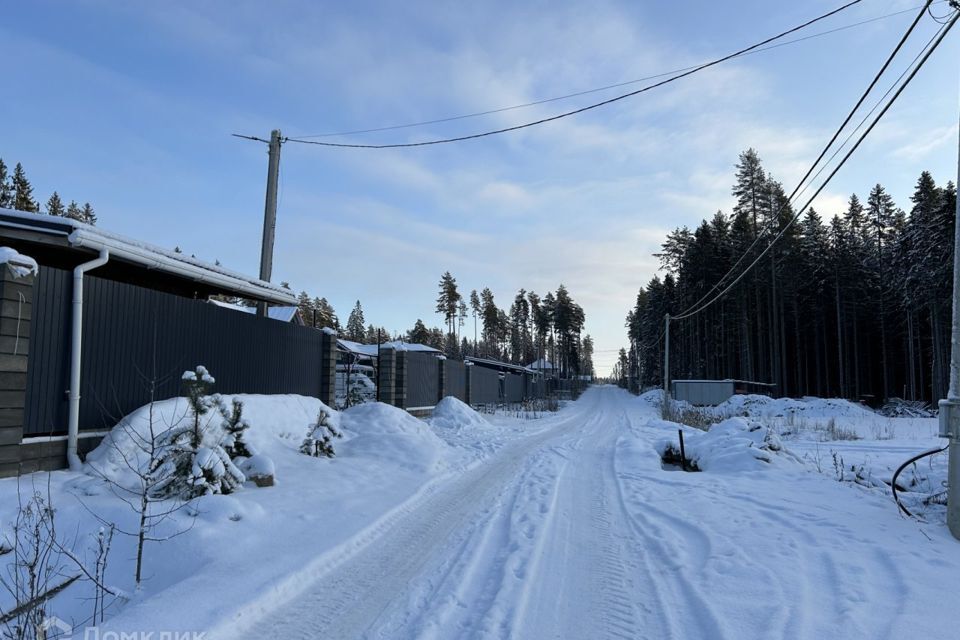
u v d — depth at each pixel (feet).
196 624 12.01
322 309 246.27
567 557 17.69
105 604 14.57
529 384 160.25
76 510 17.85
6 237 23.45
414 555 17.56
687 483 30.09
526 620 12.96
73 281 22.24
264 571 15.15
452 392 83.25
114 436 22.20
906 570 15.81
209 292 37.58
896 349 151.12
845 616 12.62
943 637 11.66
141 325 25.61
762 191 136.36
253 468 24.25
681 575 15.87
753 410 106.52
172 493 20.31
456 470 33.06
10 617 13.46
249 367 34.47
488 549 18.29
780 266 131.85
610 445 49.75
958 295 21.12
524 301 321.52
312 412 36.70
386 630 12.34
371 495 24.64
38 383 20.67
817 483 29.53
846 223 163.94
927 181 116.47
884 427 77.46
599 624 12.80
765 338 165.27
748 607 13.33
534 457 40.06
